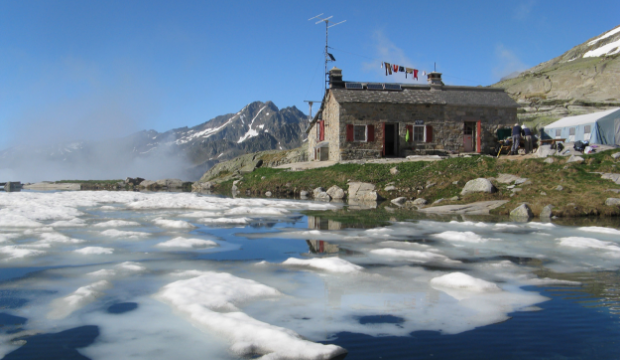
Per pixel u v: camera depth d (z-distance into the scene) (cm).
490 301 507
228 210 1384
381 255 753
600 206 1335
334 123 2788
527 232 1009
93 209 1443
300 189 2191
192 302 479
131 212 1361
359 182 2030
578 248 824
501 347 378
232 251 774
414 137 2759
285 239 899
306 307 480
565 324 433
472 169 1861
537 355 361
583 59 6662
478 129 2811
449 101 2775
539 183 1577
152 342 384
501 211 1383
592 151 1853
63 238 855
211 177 4888
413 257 738
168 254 738
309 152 3703
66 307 470
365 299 511
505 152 2767
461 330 418
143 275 600
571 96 5034
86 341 387
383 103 2708
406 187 1883
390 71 2947
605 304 496
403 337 400
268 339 381
